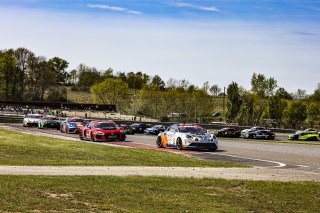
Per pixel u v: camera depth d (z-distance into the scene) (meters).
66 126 48.59
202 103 113.25
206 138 30.42
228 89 99.62
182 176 17.56
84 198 13.00
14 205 11.70
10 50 146.50
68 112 105.38
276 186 15.94
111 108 120.06
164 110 115.94
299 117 97.12
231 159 25.19
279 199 14.17
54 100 146.00
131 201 12.91
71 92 162.12
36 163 20.41
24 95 141.00
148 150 28.41
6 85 132.38
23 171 17.75
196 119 94.50
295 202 13.90
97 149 28.64
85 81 179.12
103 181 15.66
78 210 11.56
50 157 23.91
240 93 108.06
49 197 12.89
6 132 44.47
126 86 129.12
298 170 20.55
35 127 60.50
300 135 53.06
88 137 38.09
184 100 114.19
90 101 150.62
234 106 98.44
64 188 14.14
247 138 54.06
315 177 18.31
